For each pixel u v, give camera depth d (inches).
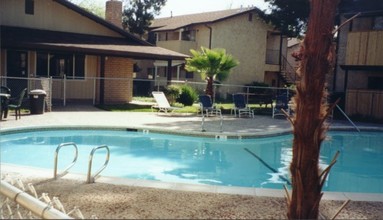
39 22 727.1
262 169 352.5
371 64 684.7
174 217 175.9
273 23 1182.3
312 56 128.9
